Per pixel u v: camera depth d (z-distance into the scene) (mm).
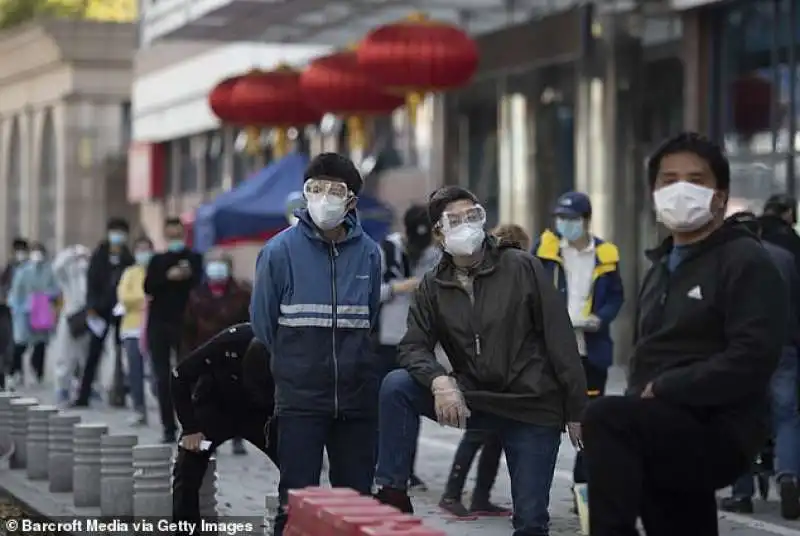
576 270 23219
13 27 110562
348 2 47969
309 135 66500
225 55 75438
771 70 39875
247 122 47562
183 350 30094
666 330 13523
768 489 25172
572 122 48875
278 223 39156
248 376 18734
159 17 56156
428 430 35875
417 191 57281
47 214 107938
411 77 39156
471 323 16094
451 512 23594
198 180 84938
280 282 17031
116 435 22938
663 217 13555
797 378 23422
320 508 12648
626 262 46094
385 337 26047
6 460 29406
